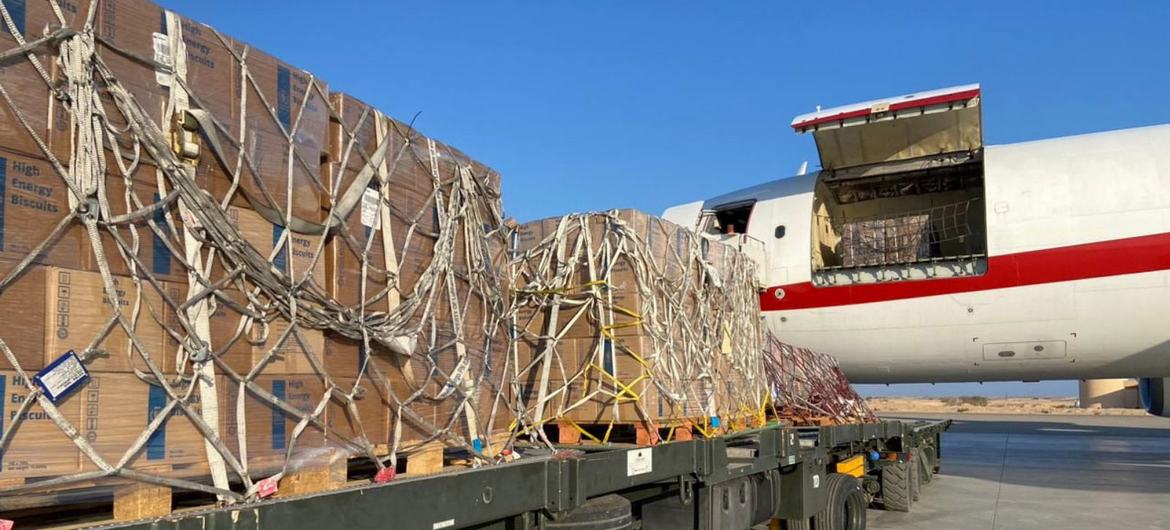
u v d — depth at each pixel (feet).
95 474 7.88
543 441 19.62
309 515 9.00
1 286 7.45
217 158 9.60
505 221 15.97
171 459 8.63
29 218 7.76
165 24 9.26
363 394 11.20
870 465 36.24
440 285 13.14
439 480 10.89
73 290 7.99
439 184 13.43
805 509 24.91
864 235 47.55
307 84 11.04
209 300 9.16
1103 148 41.01
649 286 18.97
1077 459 61.77
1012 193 40.70
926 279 41.88
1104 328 39.40
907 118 38.83
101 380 8.11
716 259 23.36
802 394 33.47
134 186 8.65
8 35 7.75
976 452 68.95
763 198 47.85
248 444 9.44
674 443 17.49
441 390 12.86
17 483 7.40
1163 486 46.24
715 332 22.43
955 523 35.14
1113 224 38.73
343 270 11.14
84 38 8.34
